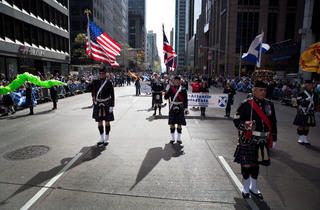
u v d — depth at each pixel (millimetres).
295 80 22328
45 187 3982
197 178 4371
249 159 3541
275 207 3438
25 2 24875
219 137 7387
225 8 56375
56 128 8477
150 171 4672
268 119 3562
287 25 52406
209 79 35875
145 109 13234
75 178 4336
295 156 5703
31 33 25734
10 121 9766
